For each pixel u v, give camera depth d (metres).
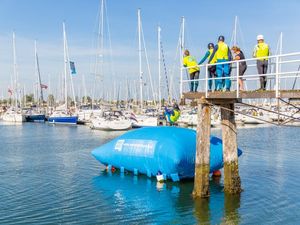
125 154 20.91
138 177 20.67
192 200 16.27
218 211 14.92
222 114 16.69
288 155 27.77
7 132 52.09
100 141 39.22
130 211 15.23
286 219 14.01
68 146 35.25
